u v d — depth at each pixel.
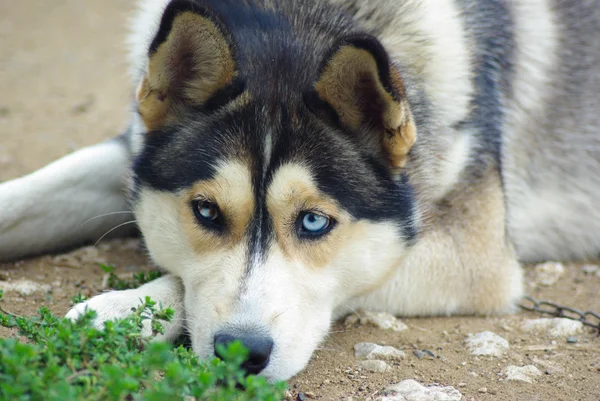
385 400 4.30
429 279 5.68
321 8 5.12
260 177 4.39
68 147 8.52
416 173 5.18
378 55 4.24
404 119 4.56
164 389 3.28
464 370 4.82
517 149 6.76
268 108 4.52
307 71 4.67
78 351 3.64
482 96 5.86
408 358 4.96
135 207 5.03
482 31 5.99
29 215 6.05
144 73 4.95
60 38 12.38
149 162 4.78
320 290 4.62
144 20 5.89
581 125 7.10
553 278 6.69
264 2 5.09
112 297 4.81
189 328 4.61
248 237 4.46
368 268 4.84
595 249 7.28
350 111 4.55
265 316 4.23
